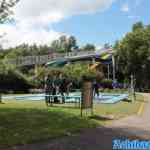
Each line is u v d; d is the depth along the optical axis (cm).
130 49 8650
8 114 1795
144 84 8606
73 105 2581
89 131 1403
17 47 13425
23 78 5781
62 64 7531
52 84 2800
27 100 3312
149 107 2661
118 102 3125
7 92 5434
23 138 1219
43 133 1316
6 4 1638
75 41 17762
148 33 8700
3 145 1124
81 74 5884
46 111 1988
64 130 1384
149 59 8450
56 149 1092
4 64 5712
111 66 8469
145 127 1527
